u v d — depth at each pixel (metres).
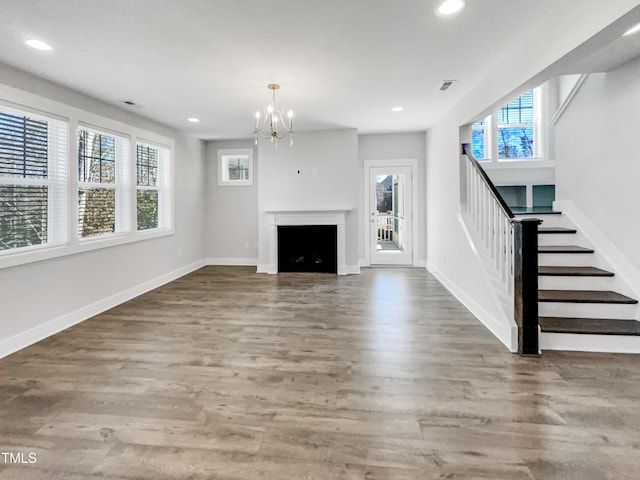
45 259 3.33
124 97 4.04
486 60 3.13
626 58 2.90
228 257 7.15
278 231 6.34
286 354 2.89
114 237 4.34
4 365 2.71
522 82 2.78
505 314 3.06
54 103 3.46
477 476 1.58
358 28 2.54
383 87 3.84
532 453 1.72
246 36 2.65
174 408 2.12
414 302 4.41
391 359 2.78
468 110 4.02
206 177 7.06
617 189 3.17
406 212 6.77
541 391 2.28
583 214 3.63
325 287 5.24
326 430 1.91
